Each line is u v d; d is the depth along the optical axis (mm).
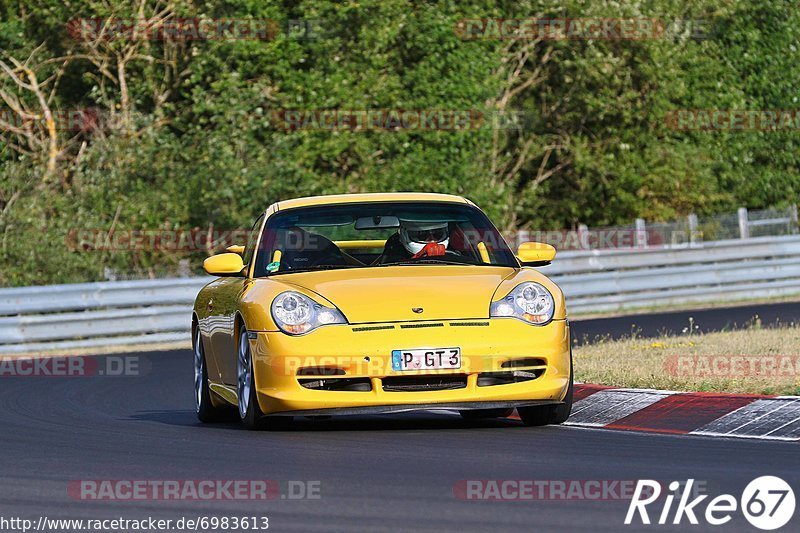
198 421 35688
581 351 45562
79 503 21375
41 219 80688
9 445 29719
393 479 22734
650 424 29875
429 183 87688
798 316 66062
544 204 106875
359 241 33156
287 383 29047
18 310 65750
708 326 63062
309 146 86375
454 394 28625
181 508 20672
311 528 18688
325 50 88188
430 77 89688
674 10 106438
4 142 93812
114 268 81875
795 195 113000
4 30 94812
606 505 19938
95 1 93875
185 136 86938
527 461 24547
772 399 29250
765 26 113312
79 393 44812
